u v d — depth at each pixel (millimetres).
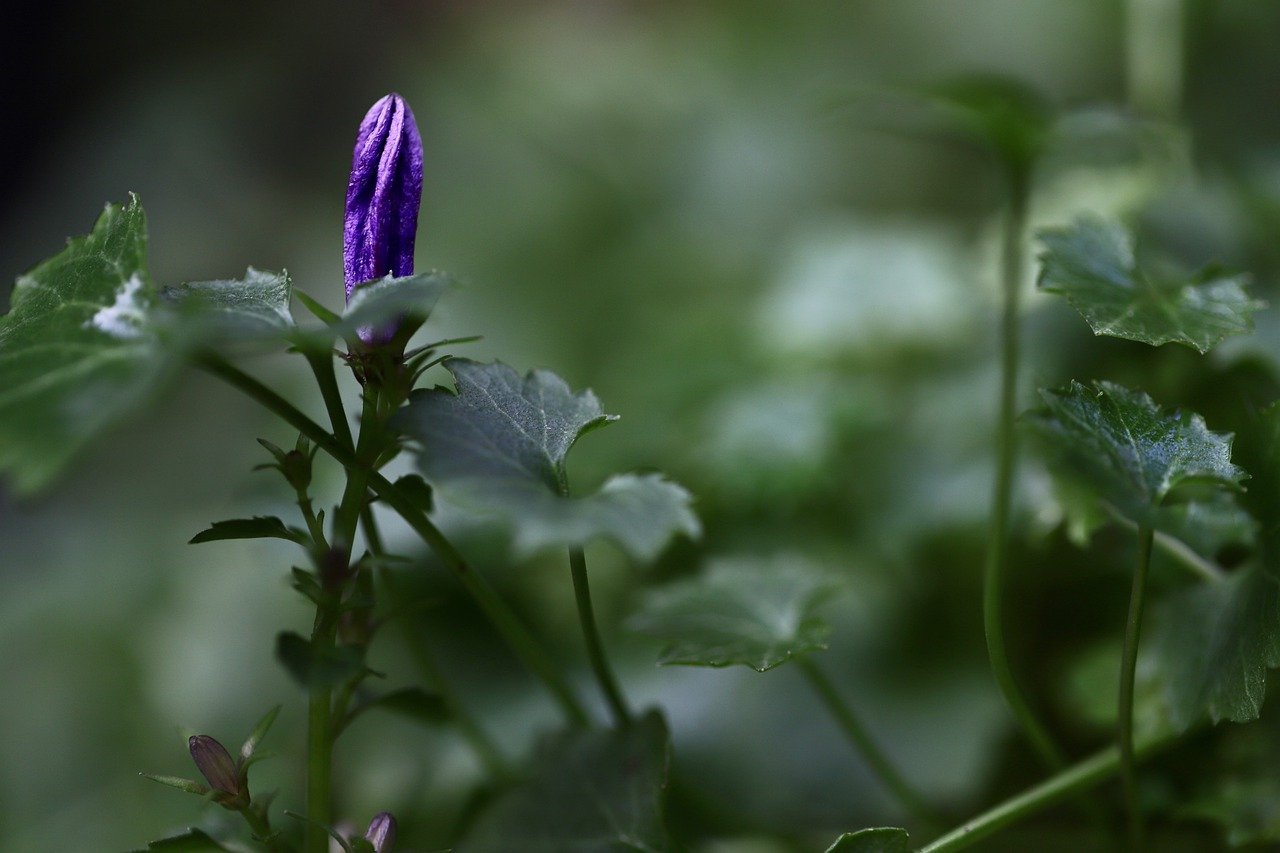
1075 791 333
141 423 606
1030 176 380
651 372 477
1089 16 716
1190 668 335
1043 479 386
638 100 763
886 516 413
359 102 833
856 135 687
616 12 821
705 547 418
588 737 342
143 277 296
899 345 459
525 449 303
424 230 692
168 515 539
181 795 411
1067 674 371
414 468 303
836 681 402
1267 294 406
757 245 644
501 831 338
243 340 291
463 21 846
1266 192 421
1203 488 331
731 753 397
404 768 391
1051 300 417
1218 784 354
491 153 750
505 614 333
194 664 423
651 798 336
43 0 888
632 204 694
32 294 302
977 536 400
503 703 402
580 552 329
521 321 597
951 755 390
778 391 432
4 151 864
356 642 313
